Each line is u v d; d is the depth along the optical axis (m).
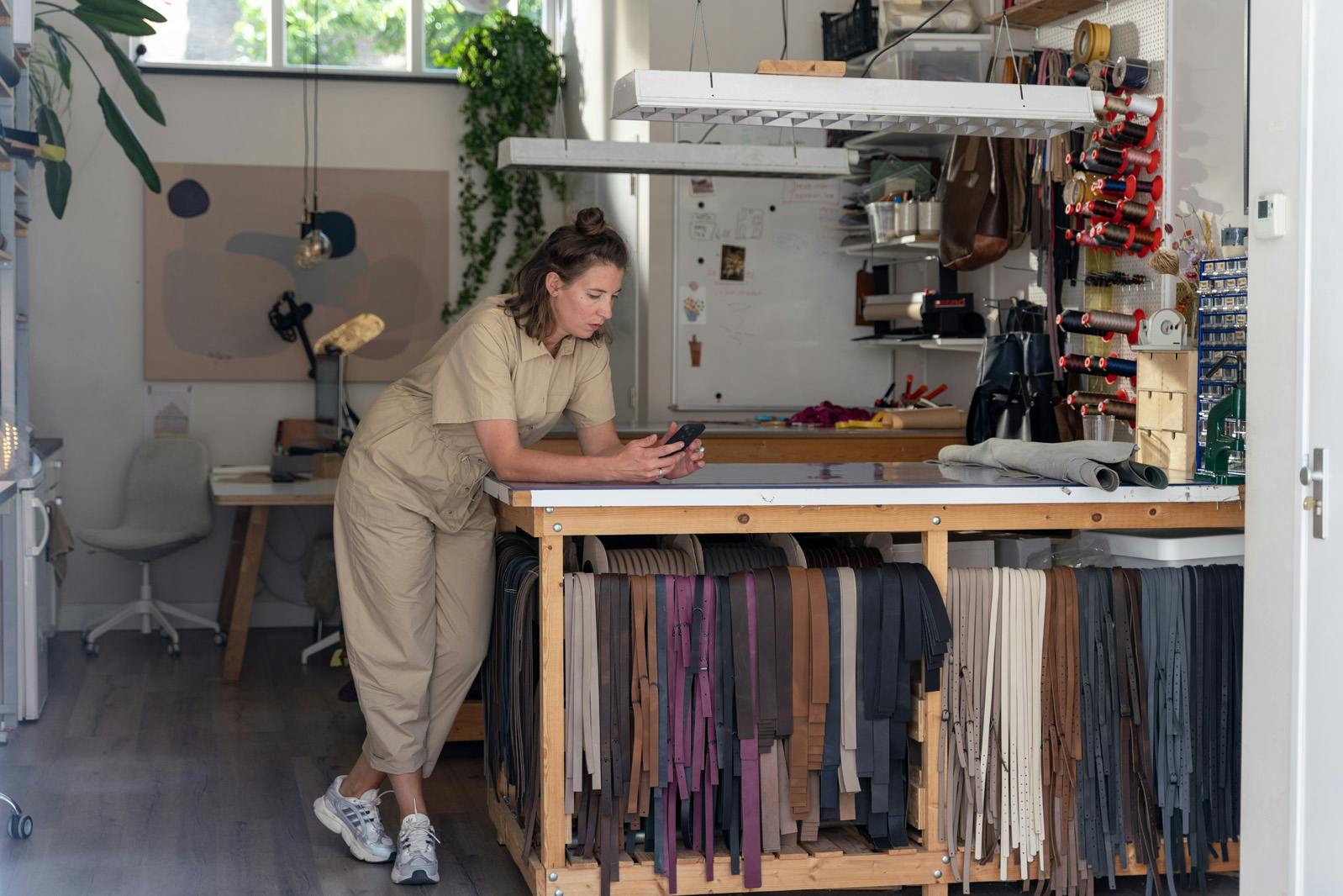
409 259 7.26
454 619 3.33
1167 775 3.08
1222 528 3.45
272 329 7.12
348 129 7.19
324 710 5.15
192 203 7.02
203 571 7.11
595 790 2.91
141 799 3.95
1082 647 3.06
